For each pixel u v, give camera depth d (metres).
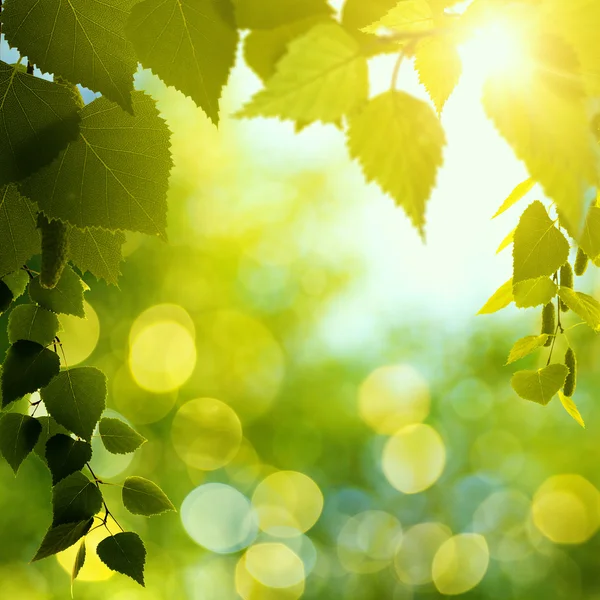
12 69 1.17
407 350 13.47
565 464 12.58
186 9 0.99
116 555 1.41
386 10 0.93
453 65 1.11
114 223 1.25
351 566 14.84
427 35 0.67
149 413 11.18
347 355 13.41
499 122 0.66
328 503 14.49
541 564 13.73
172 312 11.15
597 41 0.69
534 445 12.95
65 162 1.22
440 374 13.41
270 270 12.62
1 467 8.17
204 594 12.57
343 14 0.92
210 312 11.81
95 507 1.43
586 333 9.84
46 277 1.24
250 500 13.65
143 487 1.45
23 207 1.30
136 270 10.64
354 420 13.22
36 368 1.39
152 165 1.24
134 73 1.19
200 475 12.03
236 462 12.70
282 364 12.78
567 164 0.64
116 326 10.46
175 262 11.12
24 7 1.14
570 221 0.64
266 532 14.66
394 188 0.68
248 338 12.16
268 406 12.59
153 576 10.68
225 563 13.22
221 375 12.02
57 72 1.17
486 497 14.26
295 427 12.69
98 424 1.47
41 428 1.44
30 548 8.76
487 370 12.65
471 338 12.74
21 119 1.19
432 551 14.66
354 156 0.68
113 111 1.22
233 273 11.77
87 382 1.43
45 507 8.55
